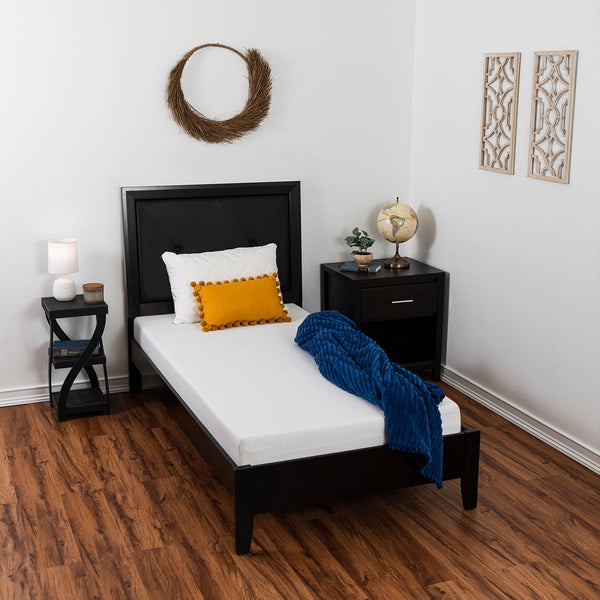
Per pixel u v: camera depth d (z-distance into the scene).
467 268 4.41
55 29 4.03
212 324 4.12
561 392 3.79
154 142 4.32
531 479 3.54
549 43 3.65
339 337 3.60
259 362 3.65
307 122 4.60
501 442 3.92
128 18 4.14
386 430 3.05
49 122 4.11
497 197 4.11
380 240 4.94
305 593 2.75
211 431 3.18
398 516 3.24
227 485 3.00
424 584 2.80
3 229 4.15
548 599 2.72
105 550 2.99
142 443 3.88
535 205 3.84
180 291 4.24
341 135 4.69
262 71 4.38
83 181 4.24
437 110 4.55
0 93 4.00
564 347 3.74
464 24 4.24
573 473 3.60
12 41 3.97
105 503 3.32
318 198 4.73
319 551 3.00
